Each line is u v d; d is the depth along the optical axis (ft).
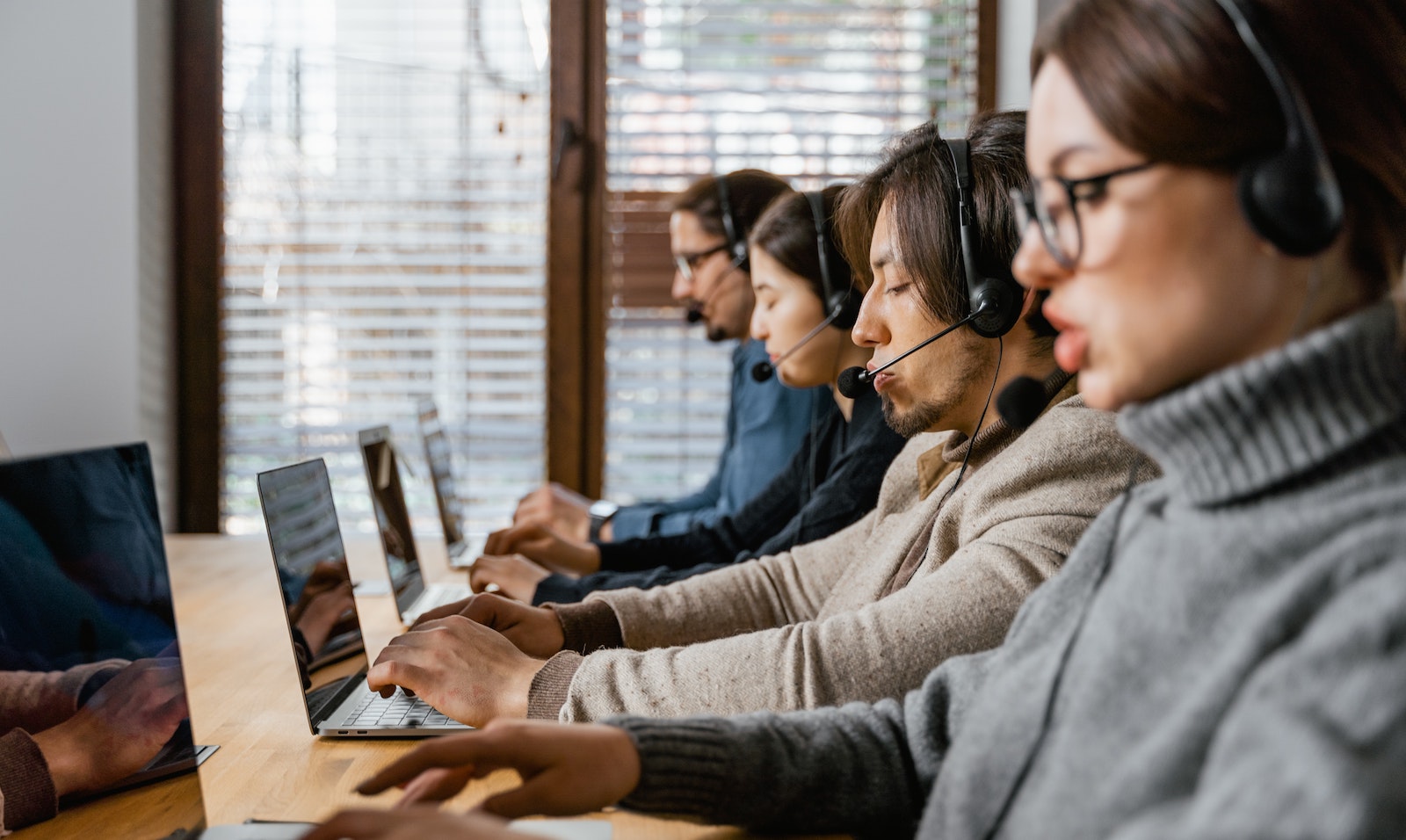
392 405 9.16
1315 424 1.66
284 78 8.94
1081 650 1.95
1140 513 2.02
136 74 8.32
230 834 2.47
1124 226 1.78
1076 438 2.98
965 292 3.36
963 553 2.99
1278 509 1.69
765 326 5.82
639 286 9.14
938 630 2.81
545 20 8.98
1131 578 1.86
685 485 9.30
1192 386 1.78
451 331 9.16
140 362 8.41
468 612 3.74
